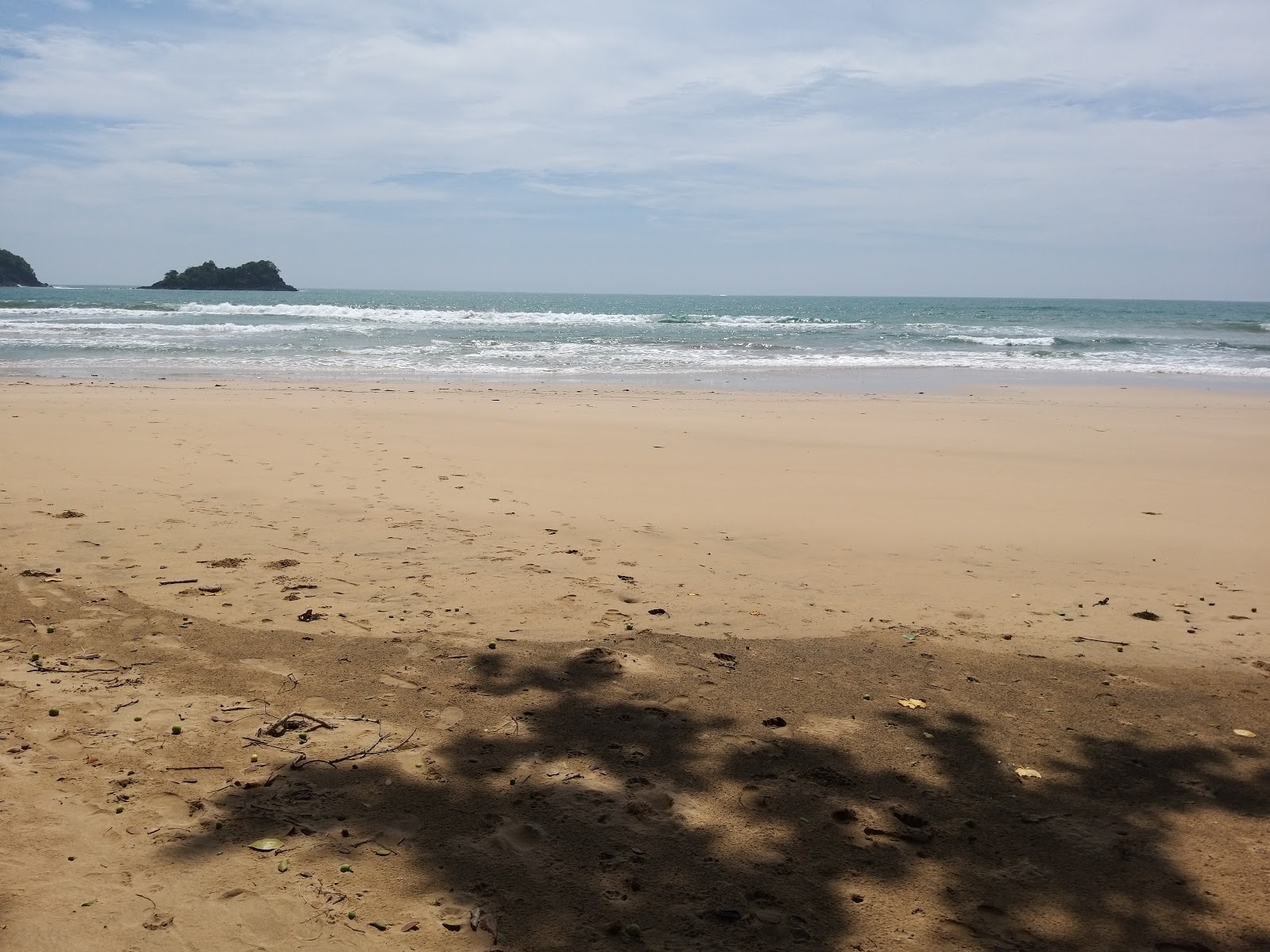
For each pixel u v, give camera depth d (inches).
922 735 158.7
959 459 431.8
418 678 174.6
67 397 562.9
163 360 903.1
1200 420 594.6
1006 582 247.0
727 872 117.6
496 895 111.2
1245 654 199.8
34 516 274.7
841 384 812.6
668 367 953.5
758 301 6530.5
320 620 201.6
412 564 243.4
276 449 401.1
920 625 213.5
